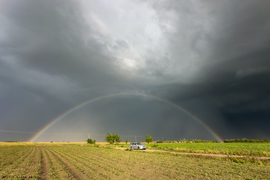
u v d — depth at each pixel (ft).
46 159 77.66
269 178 37.83
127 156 85.56
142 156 85.35
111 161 67.00
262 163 57.77
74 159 74.74
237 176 39.63
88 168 52.08
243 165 54.49
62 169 51.03
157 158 76.48
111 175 42.22
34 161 70.23
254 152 87.56
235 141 360.89
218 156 79.25
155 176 41.06
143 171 46.96
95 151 123.95
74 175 43.19
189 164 58.18
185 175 41.78
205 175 41.24
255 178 37.50
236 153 89.15
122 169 49.34
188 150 116.16
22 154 102.53
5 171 48.91
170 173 44.27
